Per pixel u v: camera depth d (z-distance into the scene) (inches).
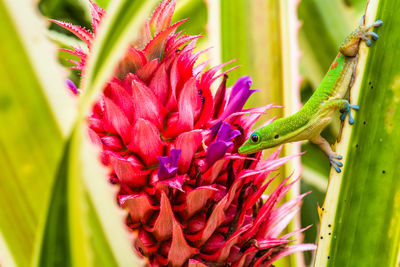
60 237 17.6
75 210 17.4
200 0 27.6
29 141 17.9
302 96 28.9
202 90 21.3
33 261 17.6
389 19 21.2
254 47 25.7
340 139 21.7
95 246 17.9
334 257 21.8
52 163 18.0
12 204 18.1
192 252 20.7
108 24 17.3
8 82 17.8
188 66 21.0
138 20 17.3
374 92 21.4
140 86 20.4
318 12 28.1
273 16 25.7
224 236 21.0
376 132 21.5
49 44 17.9
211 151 20.4
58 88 18.0
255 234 21.7
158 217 20.4
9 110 17.9
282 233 25.0
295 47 25.7
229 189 20.8
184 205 20.7
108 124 20.8
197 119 21.0
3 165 18.0
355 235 21.7
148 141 20.4
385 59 21.3
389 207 21.5
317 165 28.2
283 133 21.9
